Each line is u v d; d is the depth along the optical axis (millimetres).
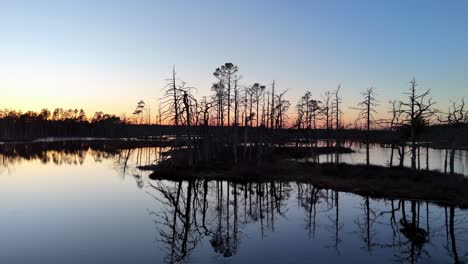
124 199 25922
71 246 15359
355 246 15992
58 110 162000
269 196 28484
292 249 15578
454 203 24656
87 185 32031
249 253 14938
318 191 30312
